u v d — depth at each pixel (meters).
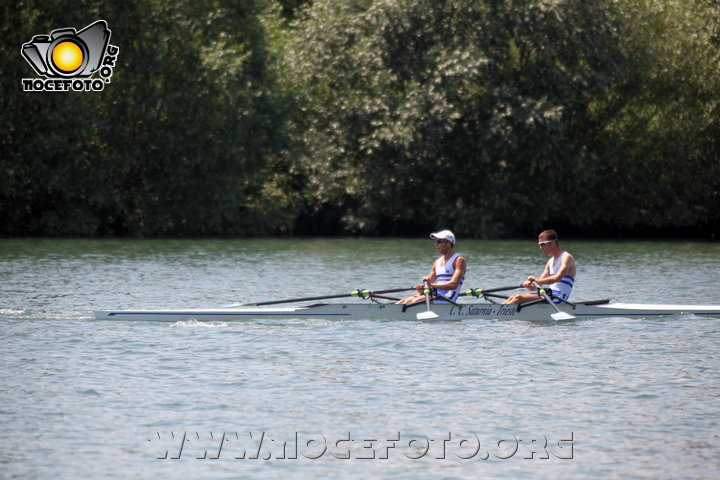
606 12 175.88
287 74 187.38
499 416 40.88
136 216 177.50
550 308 68.50
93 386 45.56
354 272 105.81
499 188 185.38
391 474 34.19
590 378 47.88
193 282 92.62
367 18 180.38
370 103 180.75
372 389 45.38
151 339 58.56
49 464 34.62
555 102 178.75
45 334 59.69
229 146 172.75
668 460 35.38
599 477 33.81
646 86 184.62
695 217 193.12
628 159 187.50
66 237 167.12
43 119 156.75
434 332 62.00
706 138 184.38
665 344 57.75
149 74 167.25
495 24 176.88
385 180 183.38
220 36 170.62
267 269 109.50
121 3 161.62
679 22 179.88
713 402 43.19
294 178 196.38
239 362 51.56
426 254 137.12
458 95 181.88
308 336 60.22
